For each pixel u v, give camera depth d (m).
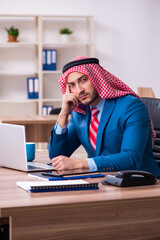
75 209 1.34
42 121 4.21
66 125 2.32
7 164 2.09
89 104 2.23
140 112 2.11
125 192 1.51
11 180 1.77
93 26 7.29
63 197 1.42
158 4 7.70
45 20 7.41
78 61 2.14
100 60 7.64
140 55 7.72
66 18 7.46
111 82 2.21
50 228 1.32
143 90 5.20
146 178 1.66
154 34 7.73
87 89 2.15
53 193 1.49
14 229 1.29
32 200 1.38
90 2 7.51
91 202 1.36
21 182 1.66
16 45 7.24
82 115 2.31
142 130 2.06
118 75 7.70
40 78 7.10
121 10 7.61
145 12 7.68
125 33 7.66
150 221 1.43
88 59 2.16
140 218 1.42
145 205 1.42
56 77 7.55
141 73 7.74
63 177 1.77
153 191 1.53
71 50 7.53
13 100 7.13
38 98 7.18
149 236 1.43
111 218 1.38
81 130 2.30
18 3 7.27
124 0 7.61
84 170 1.88
